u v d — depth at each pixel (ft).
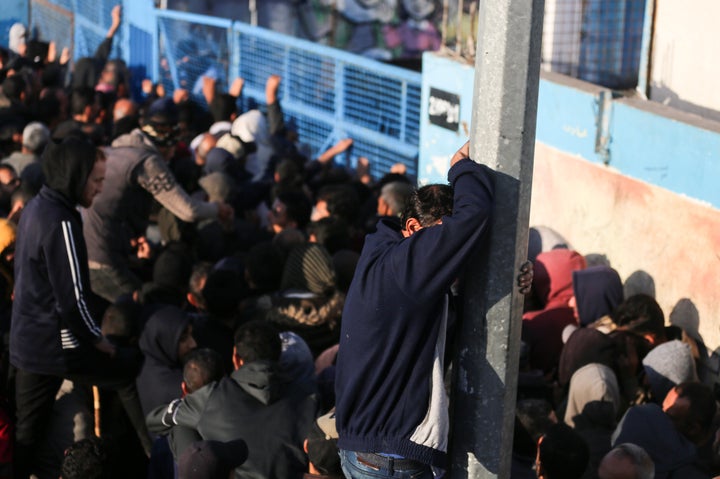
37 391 16.20
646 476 12.86
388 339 8.28
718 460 14.17
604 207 21.57
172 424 14.51
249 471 13.55
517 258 7.85
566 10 26.78
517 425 13.78
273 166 31.99
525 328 19.16
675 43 24.30
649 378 16.92
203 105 42.86
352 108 36.17
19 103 35.68
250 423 13.78
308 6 50.01
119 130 31.01
